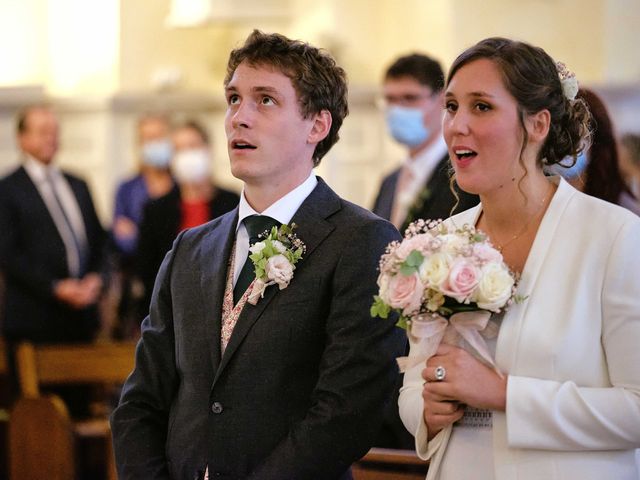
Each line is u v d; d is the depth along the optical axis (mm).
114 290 10656
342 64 13812
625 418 3908
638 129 12930
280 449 4426
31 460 7383
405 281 4008
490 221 4285
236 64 4801
